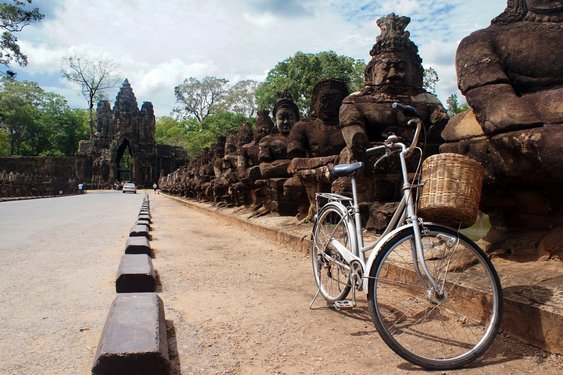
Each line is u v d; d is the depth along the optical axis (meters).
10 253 7.18
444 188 3.01
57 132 83.00
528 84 3.93
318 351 3.17
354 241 3.72
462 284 3.64
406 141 6.43
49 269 5.91
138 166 70.12
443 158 3.07
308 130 8.42
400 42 6.71
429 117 6.63
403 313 3.84
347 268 3.74
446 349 3.10
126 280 4.66
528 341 3.07
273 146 10.21
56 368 2.85
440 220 3.18
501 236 4.40
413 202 3.33
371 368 2.90
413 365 2.92
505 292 3.33
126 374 2.55
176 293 4.76
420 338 3.29
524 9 4.11
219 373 2.82
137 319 3.06
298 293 4.74
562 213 3.93
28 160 68.75
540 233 4.05
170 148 74.06
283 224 8.92
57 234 9.80
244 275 5.64
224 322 3.79
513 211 4.34
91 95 77.56
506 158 3.66
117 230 10.74
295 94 35.56
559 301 3.02
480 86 3.75
